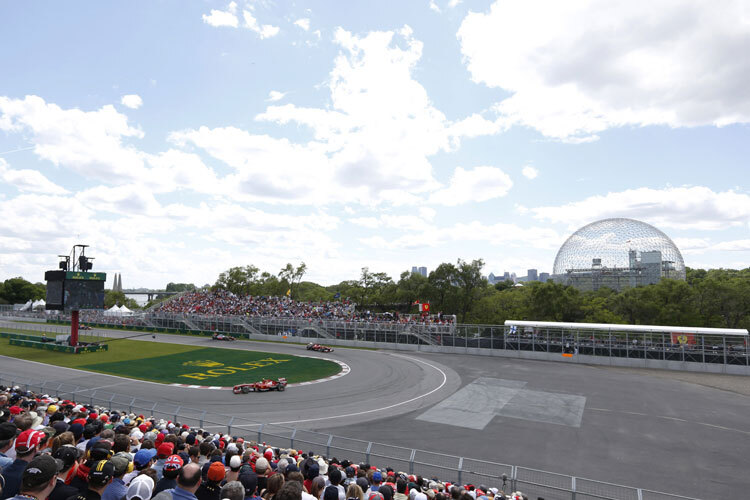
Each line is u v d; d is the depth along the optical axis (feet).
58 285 187.93
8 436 22.70
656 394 121.29
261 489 27.07
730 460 75.05
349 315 261.03
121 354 190.08
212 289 417.90
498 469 70.44
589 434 88.12
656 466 72.43
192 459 27.45
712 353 153.58
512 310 250.16
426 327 207.82
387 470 54.95
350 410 104.58
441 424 94.32
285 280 408.05
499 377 143.74
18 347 205.05
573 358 173.68
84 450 31.45
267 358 181.16
